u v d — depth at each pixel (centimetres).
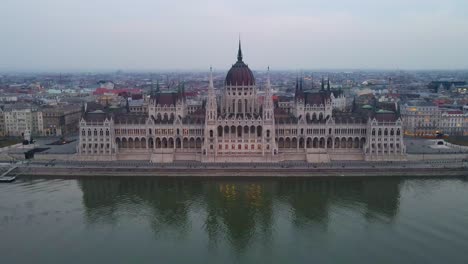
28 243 15912
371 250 15338
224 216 18350
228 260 14838
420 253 15038
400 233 16562
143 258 14938
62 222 17738
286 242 16062
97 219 18050
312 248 15575
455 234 16362
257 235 16650
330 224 17462
